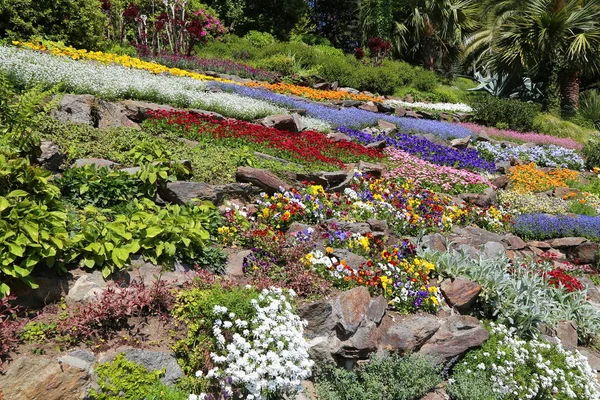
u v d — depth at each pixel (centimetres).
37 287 380
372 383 457
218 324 411
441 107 2211
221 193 646
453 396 498
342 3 3500
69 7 1411
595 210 1184
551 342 603
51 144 606
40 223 405
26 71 948
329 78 2247
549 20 2277
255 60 2341
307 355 425
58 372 336
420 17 3094
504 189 1228
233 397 395
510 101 2073
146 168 592
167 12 1961
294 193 703
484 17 3406
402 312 540
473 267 634
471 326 546
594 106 2398
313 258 547
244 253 549
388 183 923
